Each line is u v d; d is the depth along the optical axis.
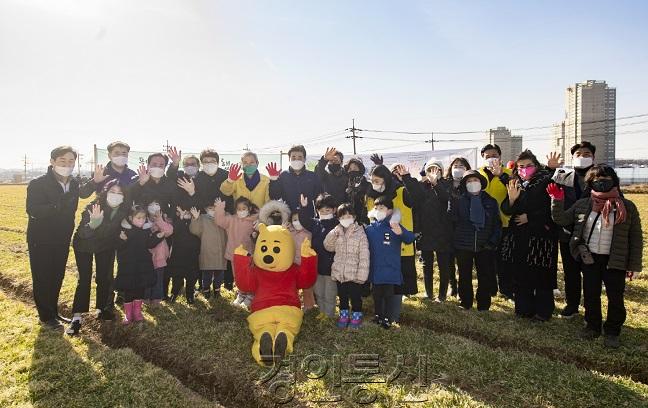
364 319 6.20
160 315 6.27
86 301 5.79
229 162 13.75
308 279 5.63
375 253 5.68
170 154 7.02
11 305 6.81
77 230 5.75
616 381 4.27
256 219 6.59
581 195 5.58
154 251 6.52
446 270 6.76
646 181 63.41
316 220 6.28
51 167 5.74
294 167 6.77
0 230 15.64
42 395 4.18
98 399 4.11
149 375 4.51
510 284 6.81
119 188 5.72
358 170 6.84
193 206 6.73
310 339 5.38
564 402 3.95
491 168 6.86
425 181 6.99
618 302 4.97
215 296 7.11
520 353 4.89
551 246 5.75
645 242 12.52
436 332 5.77
